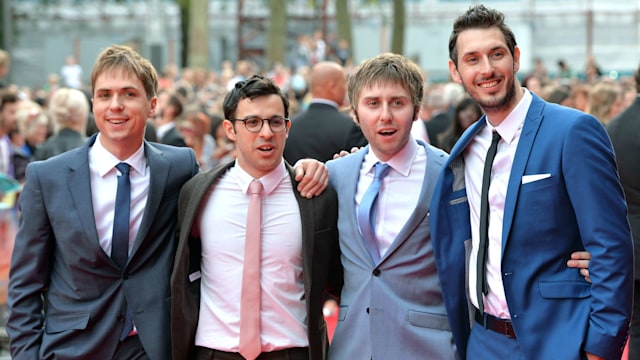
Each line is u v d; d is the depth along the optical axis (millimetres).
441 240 3363
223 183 3486
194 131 8000
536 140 3182
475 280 3312
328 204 3480
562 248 3156
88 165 3469
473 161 3369
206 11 22156
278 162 3461
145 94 3479
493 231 3240
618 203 3084
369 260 3434
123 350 3424
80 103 5625
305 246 3391
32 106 7945
